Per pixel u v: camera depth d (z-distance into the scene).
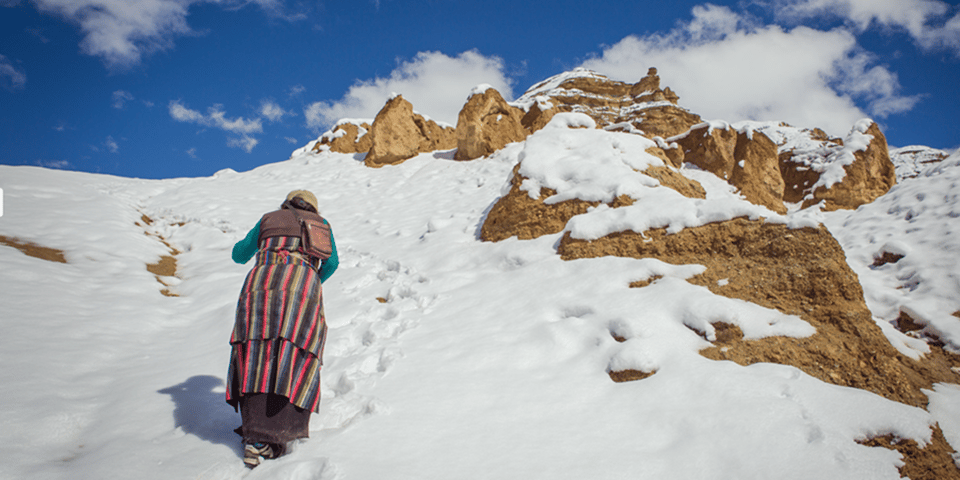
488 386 3.26
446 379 3.36
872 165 12.76
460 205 9.52
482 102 14.39
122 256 6.55
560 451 2.58
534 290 4.81
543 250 5.68
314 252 2.80
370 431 2.67
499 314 4.47
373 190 12.45
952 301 5.16
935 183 7.48
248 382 2.43
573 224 5.60
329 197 12.11
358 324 4.45
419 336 4.14
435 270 6.08
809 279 4.15
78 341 3.97
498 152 13.46
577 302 4.30
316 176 14.14
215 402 3.12
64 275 5.45
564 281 4.83
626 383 3.27
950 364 4.37
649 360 3.35
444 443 2.60
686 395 3.04
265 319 2.53
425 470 2.35
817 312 3.96
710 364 3.31
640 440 2.70
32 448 2.45
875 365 3.61
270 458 2.45
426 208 9.90
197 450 2.51
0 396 2.83
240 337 2.51
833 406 2.89
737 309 3.81
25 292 4.69
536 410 2.98
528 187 6.68
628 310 3.97
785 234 4.62
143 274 6.12
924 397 3.55
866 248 6.76
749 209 4.99
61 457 2.44
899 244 6.32
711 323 3.75
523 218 6.46
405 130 15.47
